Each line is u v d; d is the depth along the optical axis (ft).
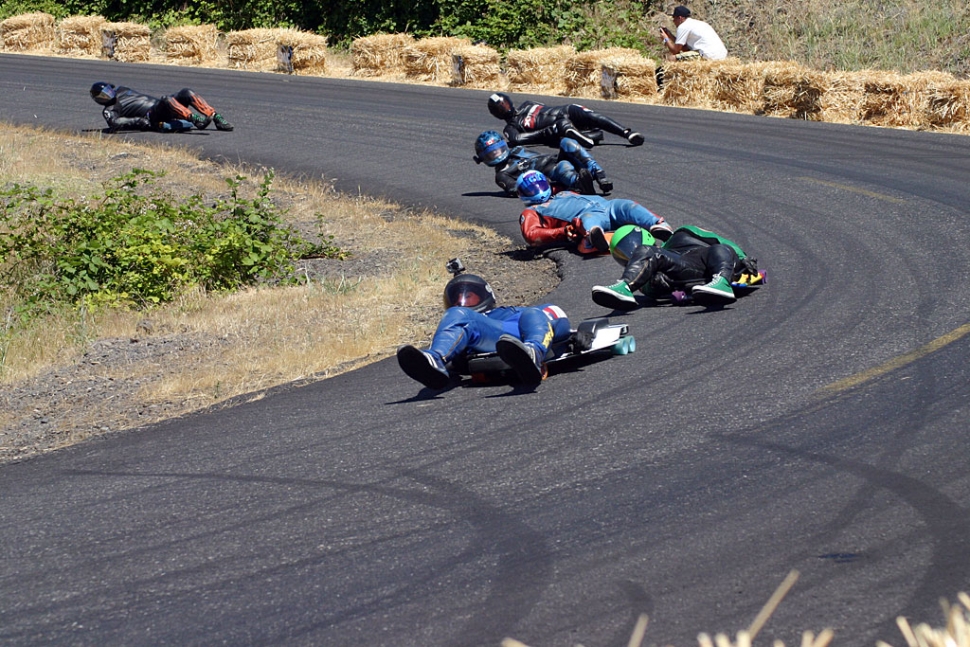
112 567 24.32
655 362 36.99
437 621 20.15
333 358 43.06
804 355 36.06
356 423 33.71
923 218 58.39
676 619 19.39
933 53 127.75
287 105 116.67
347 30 160.56
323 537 24.71
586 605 20.21
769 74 98.84
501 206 74.59
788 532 22.63
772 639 18.43
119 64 149.18
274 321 51.60
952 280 44.80
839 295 44.06
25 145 98.89
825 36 135.95
